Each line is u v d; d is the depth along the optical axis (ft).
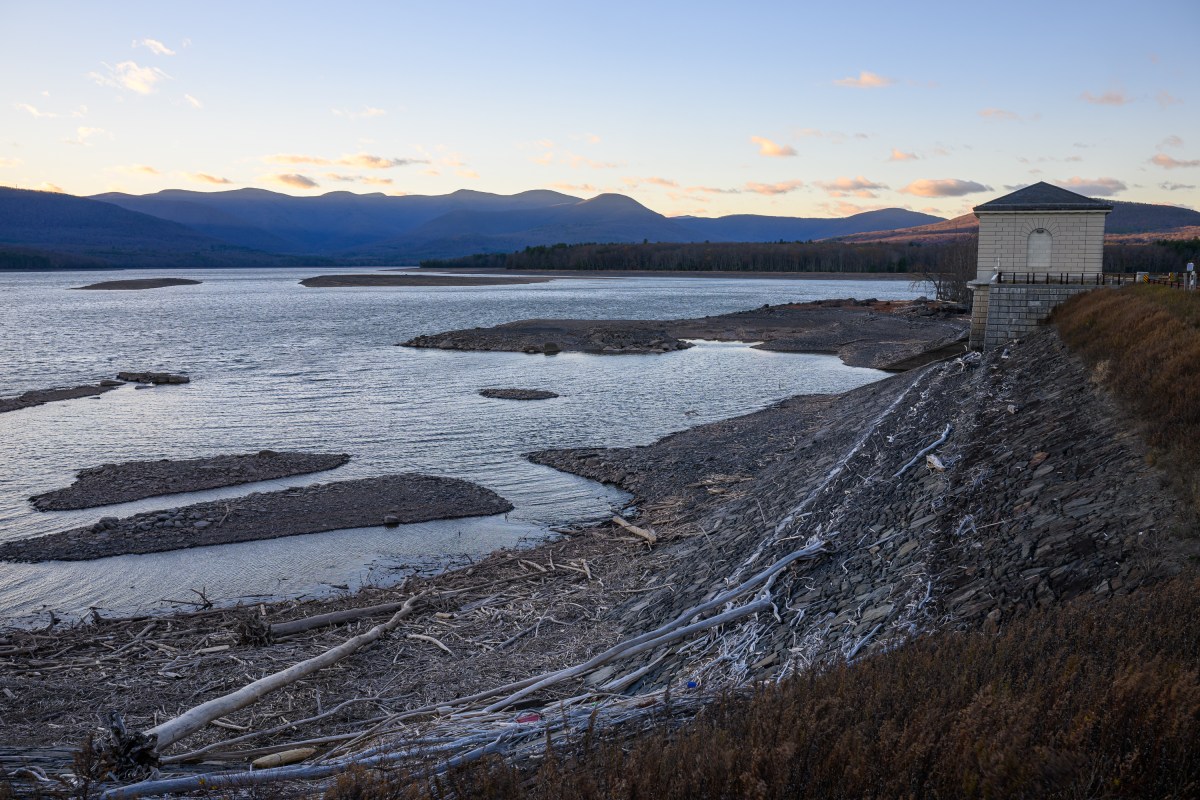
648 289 568.41
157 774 32.48
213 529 78.18
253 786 29.71
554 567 66.64
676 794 20.40
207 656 50.88
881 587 45.80
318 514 82.48
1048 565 39.34
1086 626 27.35
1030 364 95.91
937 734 21.58
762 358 207.31
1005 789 18.98
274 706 43.91
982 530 47.85
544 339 237.45
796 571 53.72
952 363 119.44
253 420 130.21
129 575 68.03
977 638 28.71
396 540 75.92
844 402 128.67
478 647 52.01
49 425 126.41
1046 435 59.77
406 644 52.54
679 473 94.63
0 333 267.80
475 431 121.49
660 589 59.82
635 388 159.94
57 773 31.45
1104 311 96.99
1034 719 21.44
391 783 24.68
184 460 104.12
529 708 42.01
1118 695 21.24
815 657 38.81
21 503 87.86
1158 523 37.60
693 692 35.35
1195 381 53.26
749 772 20.31
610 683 43.88
